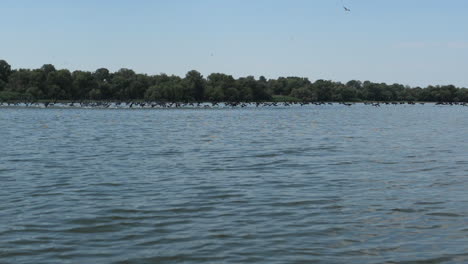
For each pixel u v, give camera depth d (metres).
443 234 16.67
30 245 15.35
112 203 21.11
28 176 28.16
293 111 169.75
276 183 26.27
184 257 14.44
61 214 19.11
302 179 27.59
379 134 64.88
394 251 14.98
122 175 28.80
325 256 14.55
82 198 22.12
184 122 93.75
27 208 20.06
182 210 19.92
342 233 16.80
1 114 118.00
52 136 57.44
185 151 42.56
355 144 49.78
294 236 16.45
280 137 59.03
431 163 34.72
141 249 15.09
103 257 14.38
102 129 71.62
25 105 180.12
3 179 27.06
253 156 38.91
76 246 15.31
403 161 35.81
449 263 13.97
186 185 25.58
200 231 16.95
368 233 16.81
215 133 65.44
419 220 18.50
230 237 16.30
